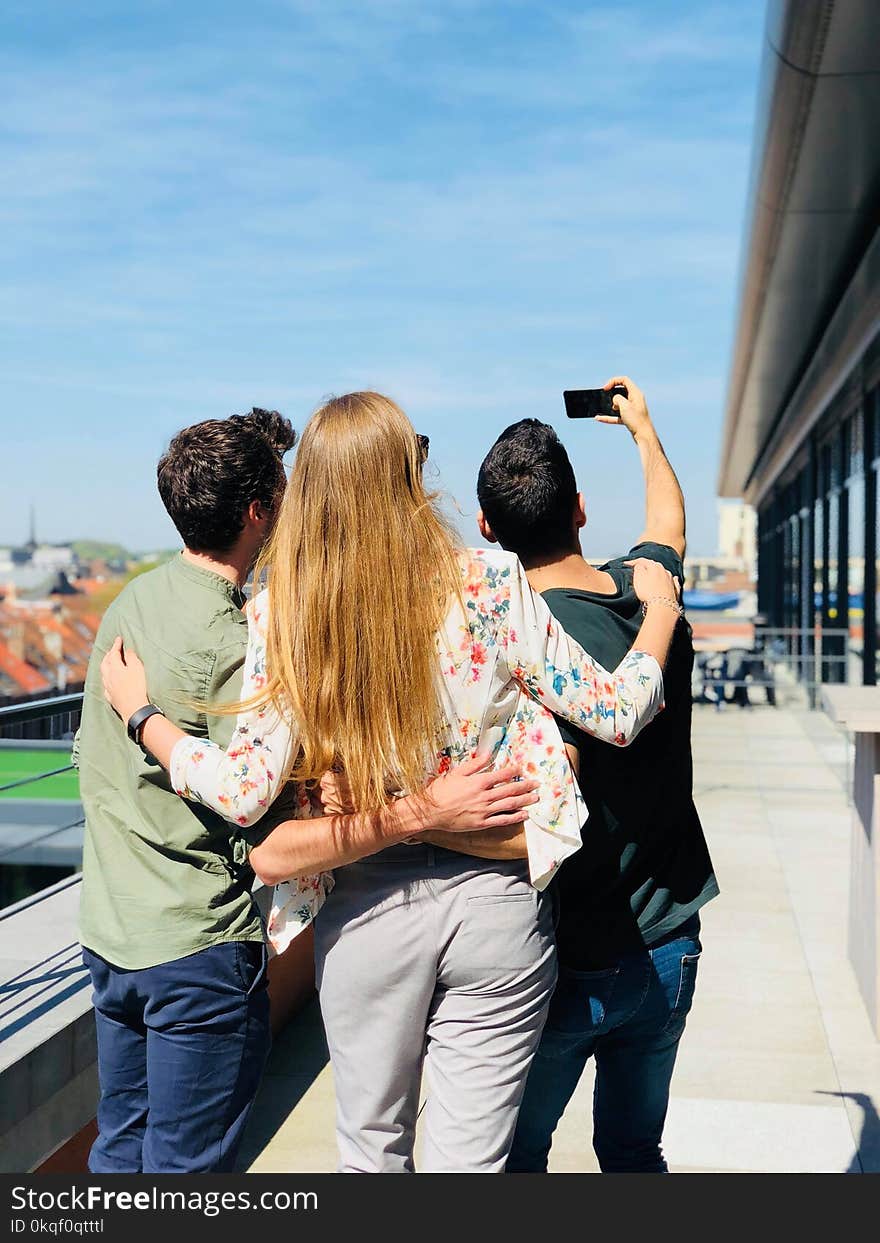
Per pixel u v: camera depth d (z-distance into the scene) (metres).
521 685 1.84
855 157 8.19
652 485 2.36
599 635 2.07
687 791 2.18
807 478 20.58
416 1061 1.85
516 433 2.19
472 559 1.82
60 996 2.94
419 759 1.76
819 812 8.75
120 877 2.03
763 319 13.99
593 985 2.08
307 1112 3.65
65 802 7.96
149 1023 2.02
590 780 2.04
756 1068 4.06
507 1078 1.82
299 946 4.47
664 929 2.11
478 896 1.79
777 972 5.07
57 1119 2.71
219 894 2.03
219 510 2.05
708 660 18.12
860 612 13.48
